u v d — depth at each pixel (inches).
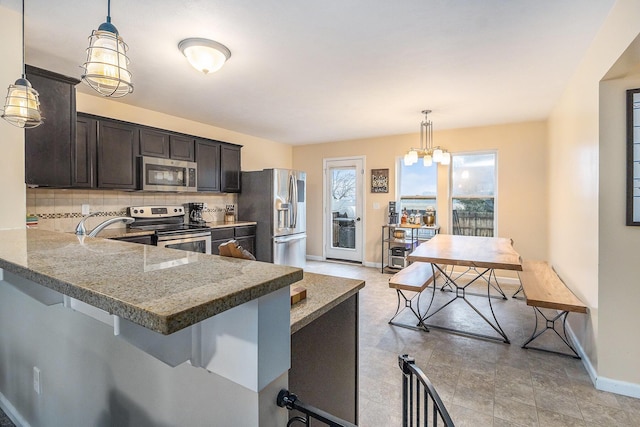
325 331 49.8
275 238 198.8
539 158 178.9
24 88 61.4
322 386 49.5
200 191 177.5
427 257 109.9
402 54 98.4
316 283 57.7
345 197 243.6
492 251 121.3
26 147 85.4
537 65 105.7
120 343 44.5
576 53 96.6
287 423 33.3
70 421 56.3
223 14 77.2
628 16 65.9
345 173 243.4
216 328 30.7
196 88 128.2
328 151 247.6
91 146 130.0
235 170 202.5
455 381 85.8
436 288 173.2
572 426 68.7
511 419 71.0
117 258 37.6
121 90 57.9
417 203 216.5
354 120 179.8
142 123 157.6
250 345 28.3
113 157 137.1
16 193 77.0
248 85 125.0
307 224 259.1
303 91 131.2
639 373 78.1
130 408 44.0
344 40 89.8
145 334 29.2
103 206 146.0
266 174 200.2
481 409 74.4
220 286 26.2
